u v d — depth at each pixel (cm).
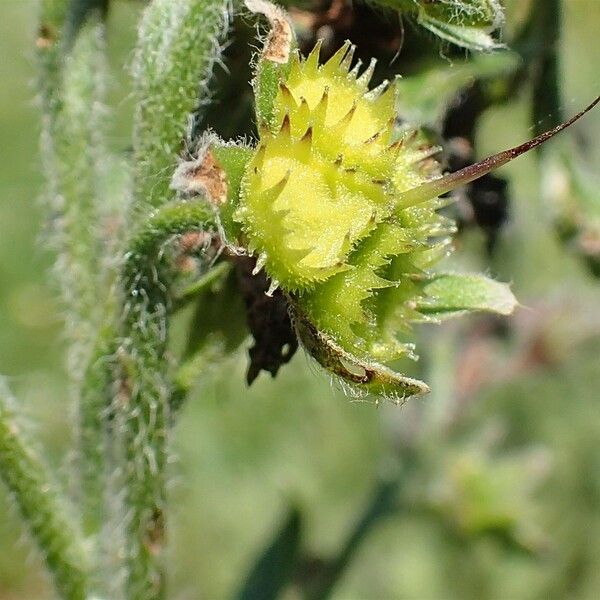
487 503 14
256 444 21
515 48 11
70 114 11
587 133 13
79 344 11
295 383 20
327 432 21
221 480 21
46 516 11
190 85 10
